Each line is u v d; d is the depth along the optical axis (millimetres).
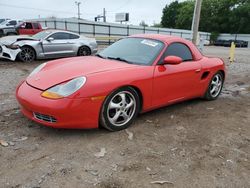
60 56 11648
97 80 3434
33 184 2547
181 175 2834
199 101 5637
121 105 3727
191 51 4957
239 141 3742
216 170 2973
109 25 33938
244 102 5789
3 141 3324
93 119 3447
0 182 2557
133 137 3639
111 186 2586
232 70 10820
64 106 3211
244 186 2725
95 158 3051
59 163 2914
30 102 3342
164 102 4379
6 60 10977
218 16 62781
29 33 21984
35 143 3320
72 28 31234
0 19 28031
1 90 5828
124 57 4355
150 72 3994
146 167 2936
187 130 4012
